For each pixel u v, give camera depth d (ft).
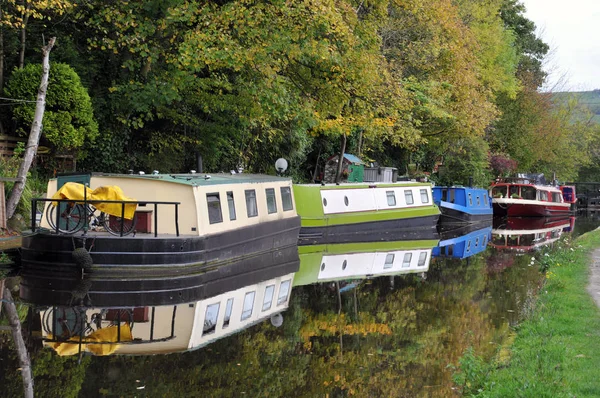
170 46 73.46
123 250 48.93
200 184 55.11
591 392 24.41
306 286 53.78
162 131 86.22
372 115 82.48
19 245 53.62
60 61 74.38
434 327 41.32
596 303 40.96
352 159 110.73
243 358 33.94
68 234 49.44
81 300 43.57
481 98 125.80
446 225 118.62
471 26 137.18
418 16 107.45
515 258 75.36
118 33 69.21
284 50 69.46
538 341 32.63
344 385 30.73
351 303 48.14
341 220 87.56
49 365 31.32
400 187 100.07
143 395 28.14
